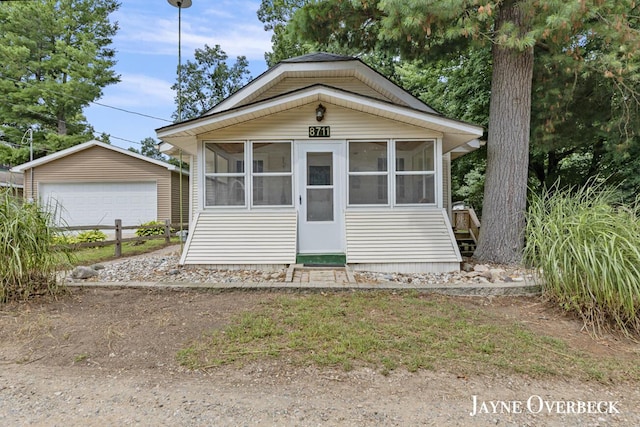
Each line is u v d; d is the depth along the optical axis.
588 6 4.52
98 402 2.20
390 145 6.34
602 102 7.83
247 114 6.02
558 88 7.42
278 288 4.59
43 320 3.48
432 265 5.76
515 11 5.73
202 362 2.70
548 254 3.88
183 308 3.89
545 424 2.00
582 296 3.57
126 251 9.00
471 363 2.68
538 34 4.89
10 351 2.90
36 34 19.41
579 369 2.64
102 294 4.38
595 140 8.86
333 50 12.87
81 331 3.26
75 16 20.67
